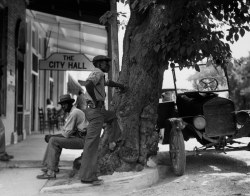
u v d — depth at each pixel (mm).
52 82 23828
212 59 7723
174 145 7289
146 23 7168
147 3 6449
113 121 6738
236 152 9977
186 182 6633
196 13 7098
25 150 10289
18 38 12062
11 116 11602
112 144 6871
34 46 17406
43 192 6105
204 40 7082
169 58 7164
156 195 5887
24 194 6039
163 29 6895
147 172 6738
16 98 12086
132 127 7031
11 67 11469
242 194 5723
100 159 6848
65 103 7090
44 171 7074
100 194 6070
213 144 7891
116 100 7203
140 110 7148
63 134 6887
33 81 17609
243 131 7770
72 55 14133
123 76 7238
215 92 8961
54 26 18016
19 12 12352
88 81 6188
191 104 8266
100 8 12430
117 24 8516
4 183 6656
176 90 8844
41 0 13234
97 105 6312
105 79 6527
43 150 10305
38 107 17938
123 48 7406
